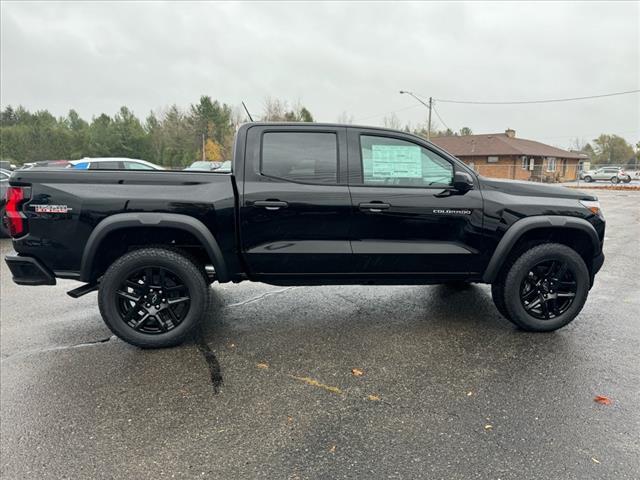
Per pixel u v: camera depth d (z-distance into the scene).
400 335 3.69
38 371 3.12
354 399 2.73
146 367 3.17
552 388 2.82
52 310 4.45
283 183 3.40
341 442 2.32
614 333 3.71
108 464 2.16
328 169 3.47
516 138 45.09
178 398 2.76
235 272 3.48
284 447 2.29
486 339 3.60
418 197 3.48
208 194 3.29
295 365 3.18
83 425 2.48
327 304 4.53
